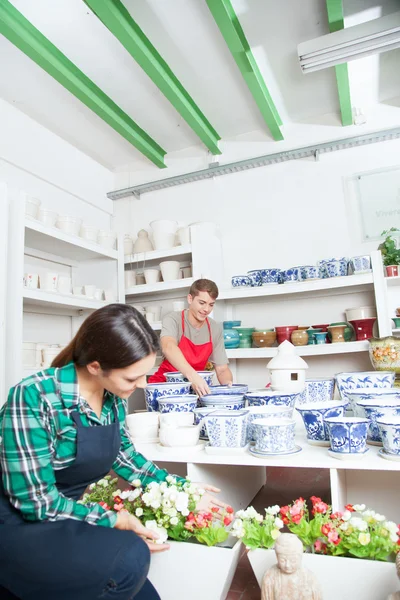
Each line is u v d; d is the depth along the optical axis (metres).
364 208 3.44
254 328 3.38
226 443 1.30
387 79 3.25
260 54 2.95
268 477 2.35
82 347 1.05
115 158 4.27
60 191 3.56
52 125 3.66
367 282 2.99
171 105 3.47
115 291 3.55
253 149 3.88
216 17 2.43
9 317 2.47
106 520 1.07
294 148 3.73
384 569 1.00
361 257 3.02
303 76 3.18
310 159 3.68
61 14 2.54
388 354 2.12
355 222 3.47
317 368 3.41
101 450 1.10
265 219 3.78
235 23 2.62
